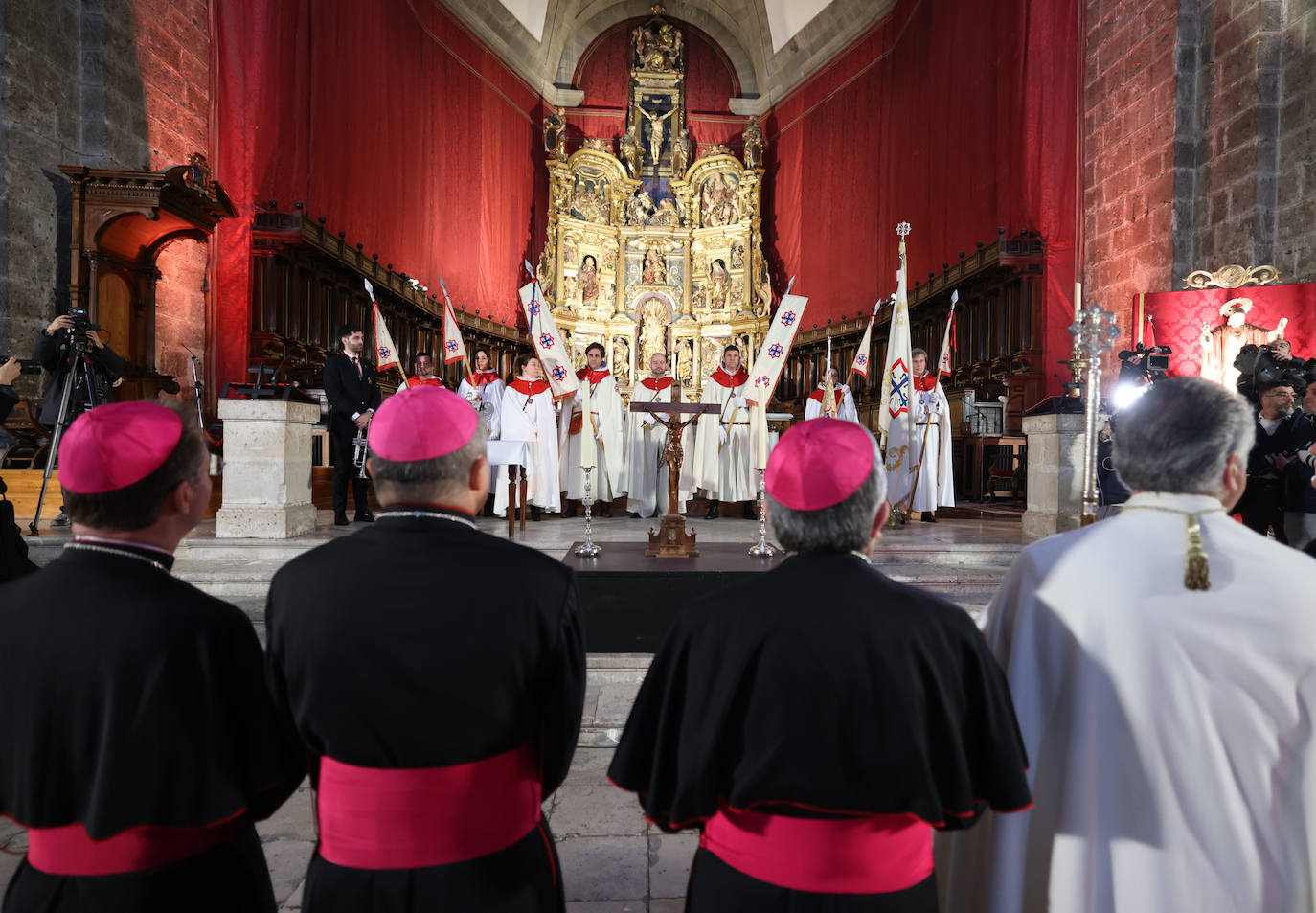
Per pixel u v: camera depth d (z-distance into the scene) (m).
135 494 1.32
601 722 3.64
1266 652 1.31
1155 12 10.09
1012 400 11.22
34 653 1.22
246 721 1.31
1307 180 8.48
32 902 1.25
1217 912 1.33
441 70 15.80
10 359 4.35
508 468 7.06
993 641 1.63
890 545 6.15
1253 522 4.88
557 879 1.46
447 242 16.12
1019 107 11.51
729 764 1.24
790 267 18.84
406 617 1.24
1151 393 1.49
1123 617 1.39
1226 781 1.33
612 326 18.91
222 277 10.74
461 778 1.27
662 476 9.36
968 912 1.67
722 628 1.25
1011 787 1.21
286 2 11.15
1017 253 11.29
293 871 2.54
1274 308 8.21
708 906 1.29
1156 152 10.10
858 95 16.62
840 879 1.21
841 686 1.17
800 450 1.32
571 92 19.73
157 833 1.28
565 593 1.37
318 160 11.68
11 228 8.11
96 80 9.11
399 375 13.90
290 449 6.19
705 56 20.34
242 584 5.31
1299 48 8.59
